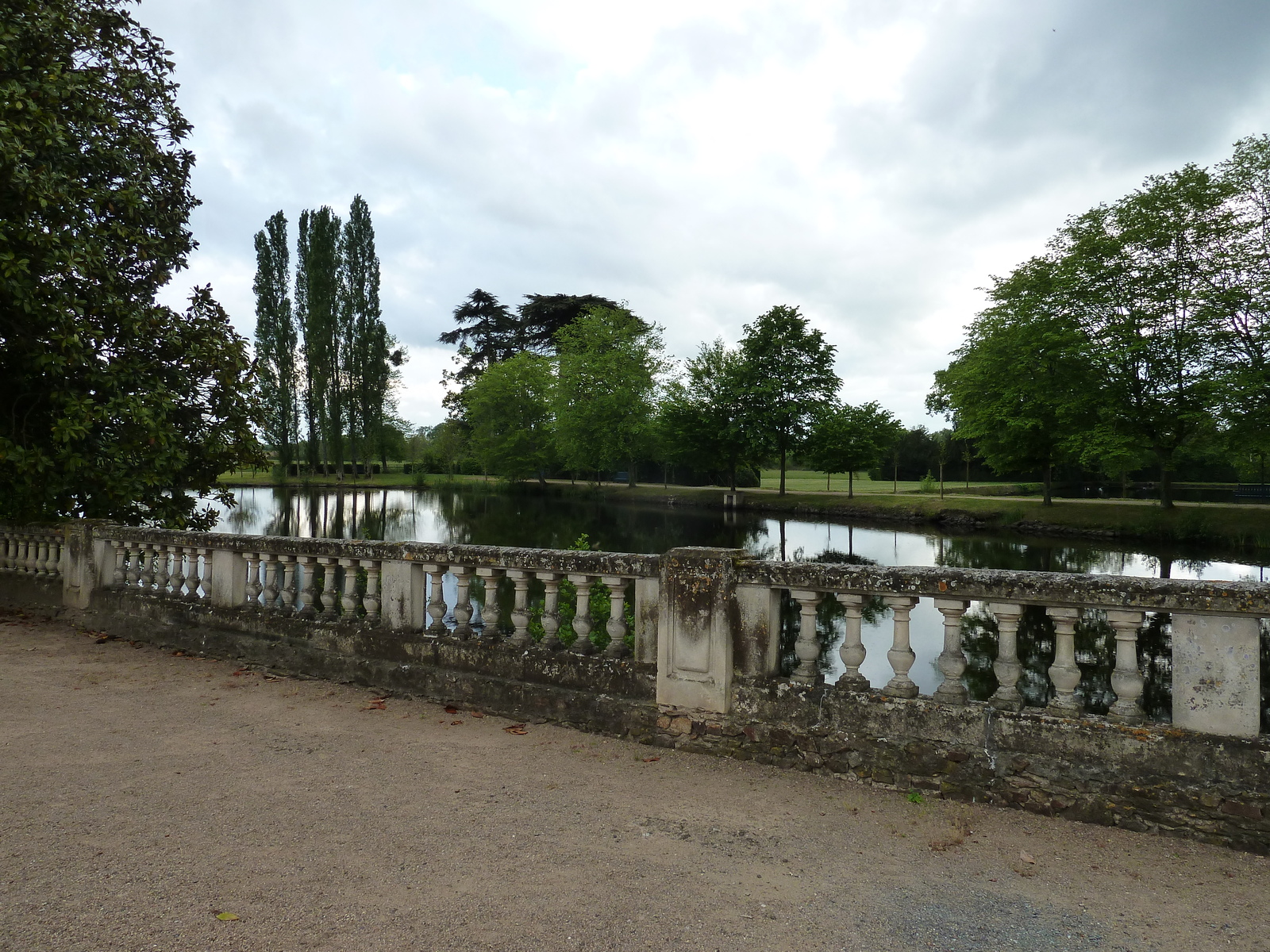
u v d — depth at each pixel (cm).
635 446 5847
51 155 898
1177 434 2992
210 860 317
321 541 658
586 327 6019
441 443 8019
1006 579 407
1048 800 391
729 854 341
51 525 891
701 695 479
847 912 292
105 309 952
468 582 598
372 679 615
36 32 886
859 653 455
